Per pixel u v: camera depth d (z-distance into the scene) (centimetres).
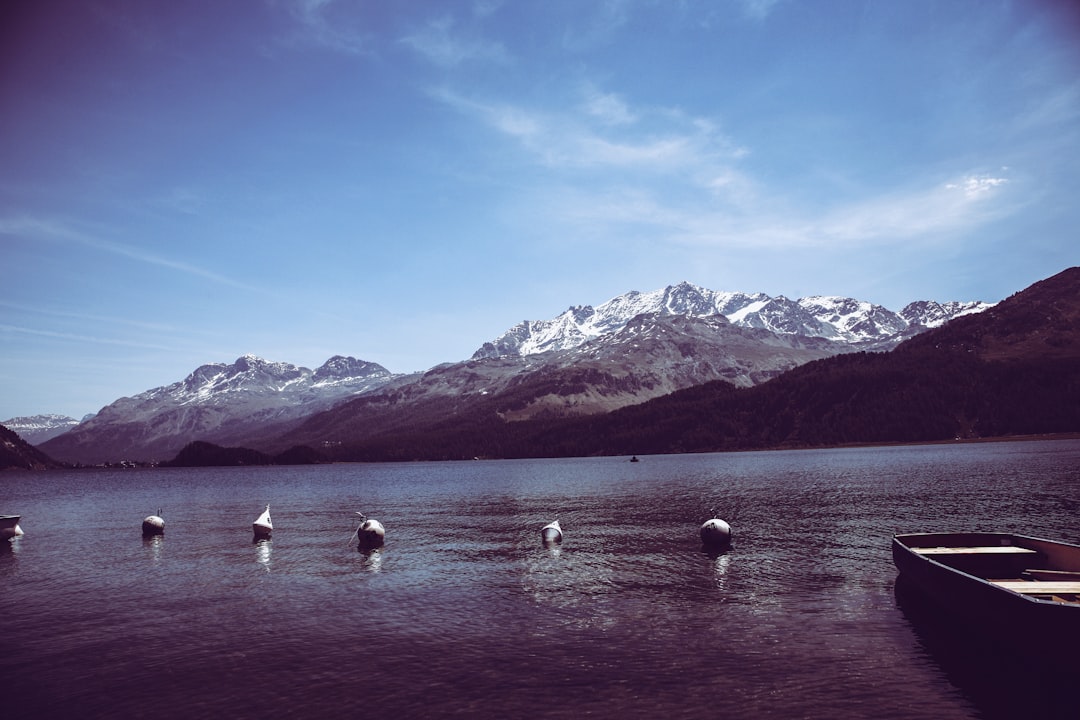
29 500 14538
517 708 2422
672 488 12519
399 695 2564
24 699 2614
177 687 2700
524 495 12362
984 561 3622
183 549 6375
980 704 2392
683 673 2711
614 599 3909
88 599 4278
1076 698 2434
